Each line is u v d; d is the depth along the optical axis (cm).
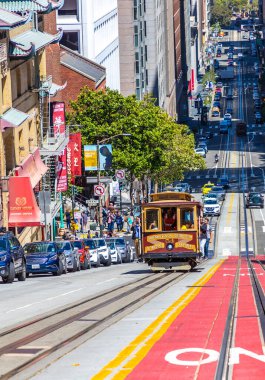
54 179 12912
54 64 15262
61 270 8300
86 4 18950
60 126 12925
